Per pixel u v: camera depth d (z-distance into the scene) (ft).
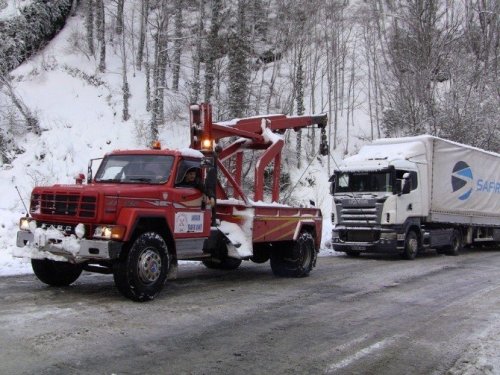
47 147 93.20
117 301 25.17
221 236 31.07
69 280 28.73
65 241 24.08
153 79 108.99
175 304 25.49
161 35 106.73
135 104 107.55
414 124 107.96
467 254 64.49
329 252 60.29
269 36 140.36
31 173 87.10
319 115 42.98
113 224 24.22
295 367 16.65
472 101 108.78
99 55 119.14
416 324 23.31
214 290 30.30
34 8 113.60
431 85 115.55
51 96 104.17
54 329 19.76
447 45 116.47
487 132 106.52
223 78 112.98
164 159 28.35
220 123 36.35
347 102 136.15
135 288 24.64
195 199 28.81
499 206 72.02
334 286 33.53
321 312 25.21
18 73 107.76
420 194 55.77
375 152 57.06
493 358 18.24
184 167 28.66
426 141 57.57
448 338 20.93
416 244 55.21
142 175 28.25
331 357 17.88
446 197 59.93
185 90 113.29
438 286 34.88
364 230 53.47
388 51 127.24
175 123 106.73
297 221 36.73
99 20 119.65
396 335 21.20
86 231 24.29
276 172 38.27
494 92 113.39
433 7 116.88
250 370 16.17
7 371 15.10
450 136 104.83
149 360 16.70
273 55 136.98
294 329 21.63
